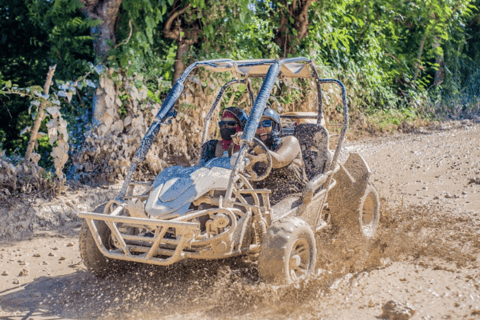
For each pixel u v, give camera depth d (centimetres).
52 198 656
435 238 541
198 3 902
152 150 803
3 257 516
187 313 378
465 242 525
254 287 394
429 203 694
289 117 626
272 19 1232
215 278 439
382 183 835
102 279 455
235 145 498
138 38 812
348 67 1402
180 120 882
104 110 775
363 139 1358
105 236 436
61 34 811
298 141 520
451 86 1998
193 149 896
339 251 508
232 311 375
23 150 874
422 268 456
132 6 814
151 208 402
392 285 414
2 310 394
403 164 994
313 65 539
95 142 749
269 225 423
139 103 828
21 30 905
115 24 855
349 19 1442
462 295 387
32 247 548
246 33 1062
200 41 1015
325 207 563
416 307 367
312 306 374
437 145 1201
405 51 1909
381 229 586
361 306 373
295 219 418
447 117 1820
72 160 754
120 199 423
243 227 413
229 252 402
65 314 387
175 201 407
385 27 1747
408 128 1537
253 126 418
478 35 2277
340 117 1330
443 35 1853
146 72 880
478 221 598
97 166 762
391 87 1831
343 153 1104
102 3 806
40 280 457
